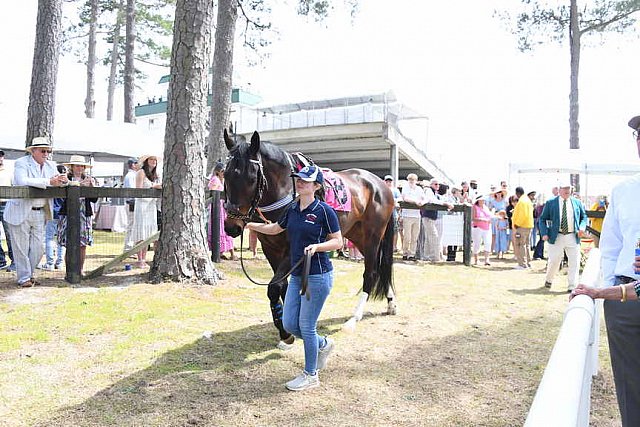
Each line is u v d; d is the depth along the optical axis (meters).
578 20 19.59
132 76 20.05
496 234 12.43
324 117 21.00
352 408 3.28
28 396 3.30
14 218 5.89
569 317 1.86
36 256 6.13
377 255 5.62
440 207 10.05
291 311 3.57
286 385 3.54
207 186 8.91
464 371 3.99
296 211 3.54
